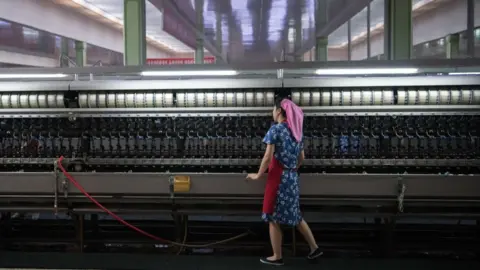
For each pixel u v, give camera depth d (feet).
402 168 11.80
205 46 38.11
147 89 11.89
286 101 10.67
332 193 11.33
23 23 24.47
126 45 16.57
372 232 13.09
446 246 12.17
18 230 13.57
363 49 40.75
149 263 11.31
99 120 12.10
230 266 11.05
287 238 12.91
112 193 11.75
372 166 11.71
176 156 11.96
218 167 12.10
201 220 14.38
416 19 32.45
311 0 27.81
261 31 37.81
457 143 11.52
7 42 30.78
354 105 11.49
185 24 27.40
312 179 11.32
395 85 11.25
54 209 11.98
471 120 11.41
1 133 12.29
